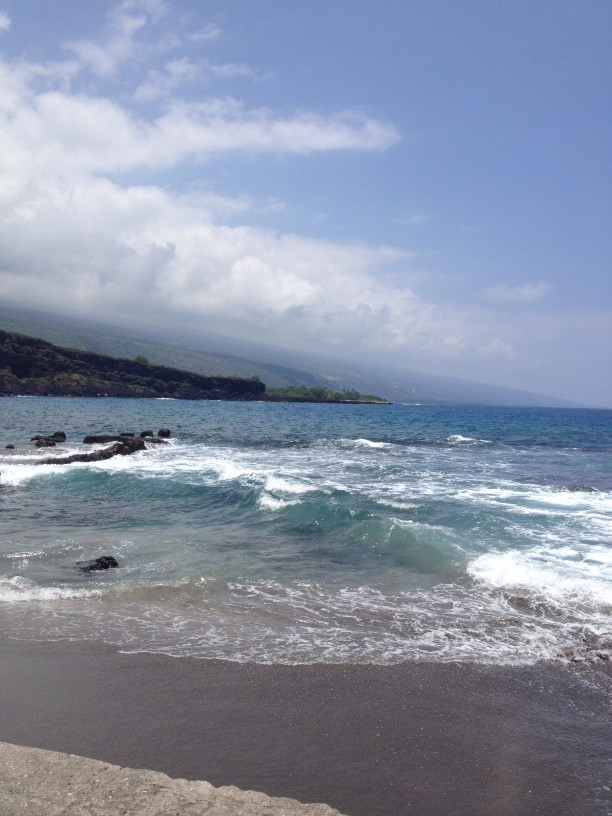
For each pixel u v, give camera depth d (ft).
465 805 14.05
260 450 112.27
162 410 308.40
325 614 27.25
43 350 547.90
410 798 14.26
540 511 51.93
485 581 32.04
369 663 22.06
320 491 57.67
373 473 78.54
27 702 18.40
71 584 30.94
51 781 13.64
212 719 17.74
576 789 14.82
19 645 22.84
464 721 18.08
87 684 19.76
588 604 28.63
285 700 19.06
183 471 74.28
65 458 82.94
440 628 25.70
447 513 48.75
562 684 20.71
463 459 101.91
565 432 195.93
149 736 16.63
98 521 47.39
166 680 20.22
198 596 29.45
